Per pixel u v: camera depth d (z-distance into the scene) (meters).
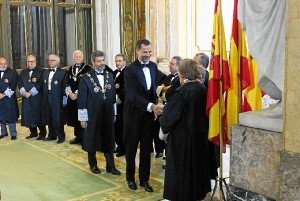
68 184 4.57
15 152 5.81
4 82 6.48
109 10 8.40
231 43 3.50
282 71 2.87
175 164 3.57
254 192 3.06
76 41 8.40
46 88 6.33
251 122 3.08
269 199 2.98
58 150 5.91
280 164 2.75
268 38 2.93
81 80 4.74
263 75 3.02
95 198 4.17
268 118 2.98
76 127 6.16
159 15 7.81
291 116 2.67
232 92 3.54
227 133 3.58
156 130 4.65
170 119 3.49
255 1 2.98
